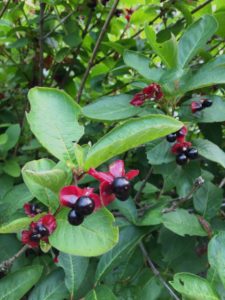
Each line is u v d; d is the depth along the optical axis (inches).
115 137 5.4
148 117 5.3
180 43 8.8
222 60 8.1
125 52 8.7
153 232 9.8
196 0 11.4
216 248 6.7
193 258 8.9
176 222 7.8
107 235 5.5
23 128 12.1
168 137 8.0
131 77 13.3
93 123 11.4
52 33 12.5
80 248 5.5
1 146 10.0
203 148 8.2
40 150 11.4
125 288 8.0
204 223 7.9
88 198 5.3
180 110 8.7
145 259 8.9
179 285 6.3
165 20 12.2
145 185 10.1
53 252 7.7
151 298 7.9
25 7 14.1
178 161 8.1
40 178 5.4
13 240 8.7
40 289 7.2
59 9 13.6
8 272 8.4
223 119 8.5
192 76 8.2
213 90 11.2
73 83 13.6
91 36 12.8
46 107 6.2
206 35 8.7
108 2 12.7
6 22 12.5
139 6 13.0
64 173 5.5
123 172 5.7
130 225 8.0
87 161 5.5
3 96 13.4
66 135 6.1
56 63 13.4
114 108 8.5
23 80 13.2
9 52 14.4
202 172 9.4
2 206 8.2
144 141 5.4
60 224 5.7
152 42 8.2
